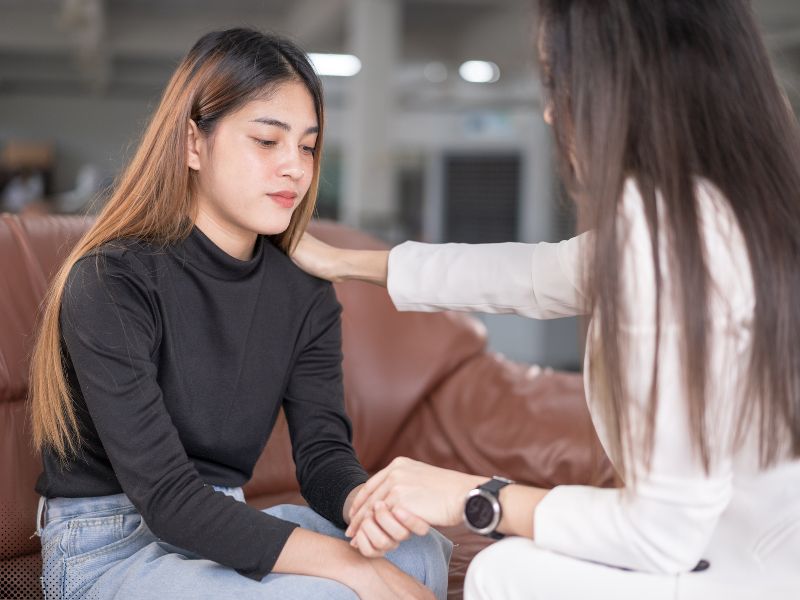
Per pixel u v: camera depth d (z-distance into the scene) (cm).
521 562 111
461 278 150
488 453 222
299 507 157
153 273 141
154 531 132
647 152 100
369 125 1040
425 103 1836
